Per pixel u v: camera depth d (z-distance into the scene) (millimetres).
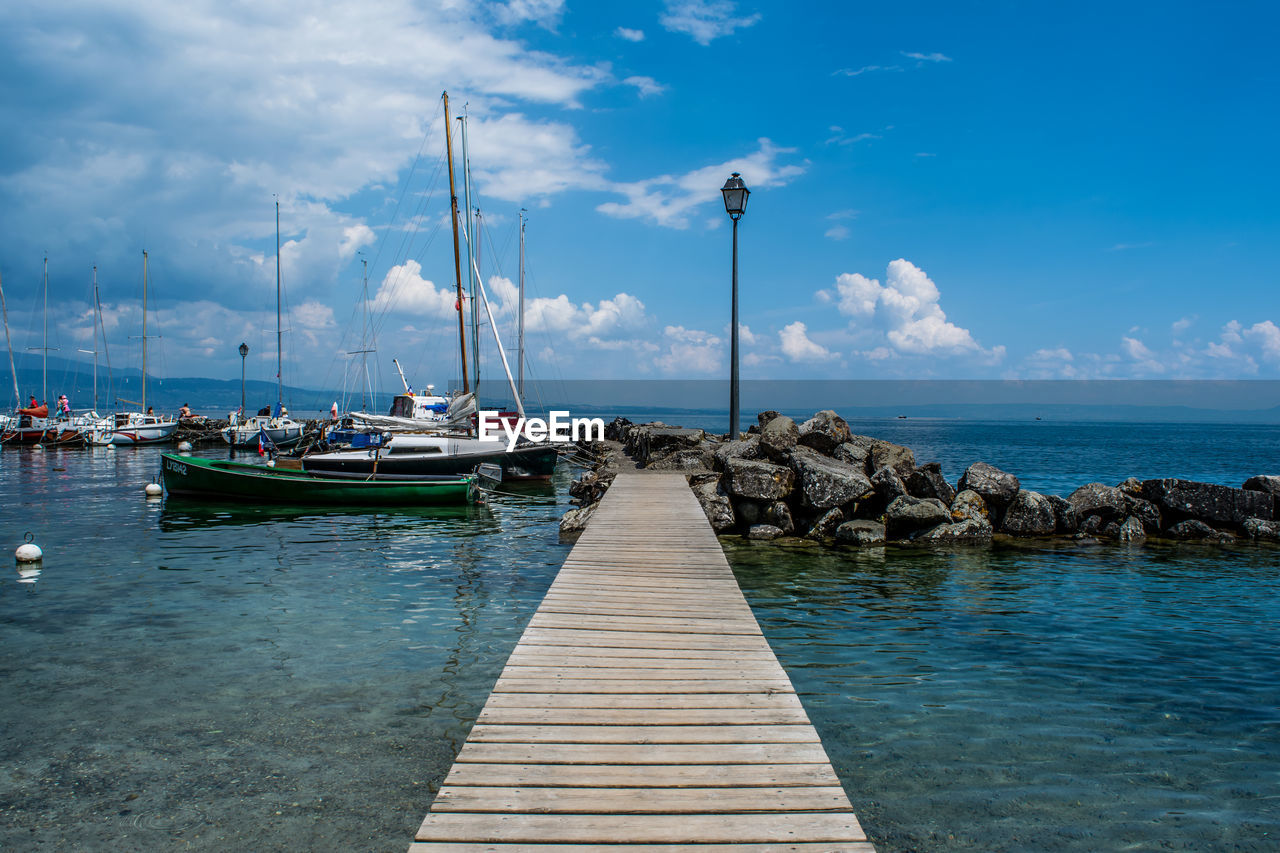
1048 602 11508
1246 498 17344
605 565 10266
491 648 9344
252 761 6320
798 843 3945
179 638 9766
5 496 27172
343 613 11031
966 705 7473
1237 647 9398
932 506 16656
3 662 8805
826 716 7184
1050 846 5121
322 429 52500
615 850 3875
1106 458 55875
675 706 5680
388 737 6766
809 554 15156
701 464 22219
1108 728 6969
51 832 5305
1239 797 5770
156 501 25531
